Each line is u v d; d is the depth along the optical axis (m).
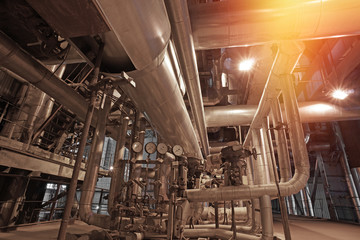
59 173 7.95
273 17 3.42
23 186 6.83
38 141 7.84
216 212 6.33
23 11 2.88
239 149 5.18
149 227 4.80
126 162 5.66
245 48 7.73
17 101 7.58
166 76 3.49
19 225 6.77
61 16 2.28
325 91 9.34
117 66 3.50
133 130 6.67
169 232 4.42
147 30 2.34
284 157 5.48
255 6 3.45
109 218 4.76
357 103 8.98
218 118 9.08
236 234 4.96
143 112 4.75
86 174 5.11
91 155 5.28
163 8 2.42
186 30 3.28
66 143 11.10
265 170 7.25
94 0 1.85
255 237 4.66
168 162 6.21
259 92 9.31
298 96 12.66
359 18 3.27
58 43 3.31
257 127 7.79
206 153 10.65
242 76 9.62
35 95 7.60
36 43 3.88
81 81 8.37
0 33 3.27
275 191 4.62
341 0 3.18
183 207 4.91
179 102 4.40
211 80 10.50
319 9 3.27
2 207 6.28
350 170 13.82
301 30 3.51
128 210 4.90
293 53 4.11
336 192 14.79
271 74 5.07
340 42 8.07
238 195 4.81
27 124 7.19
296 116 4.71
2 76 7.31
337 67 8.41
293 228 9.14
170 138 5.70
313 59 9.70
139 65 2.94
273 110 5.80
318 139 15.75
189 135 6.10
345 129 13.76
